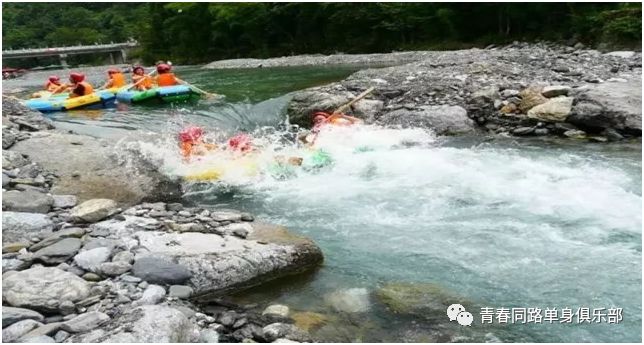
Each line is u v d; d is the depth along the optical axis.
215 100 14.86
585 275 4.59
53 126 10.05
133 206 6.31
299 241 5.00
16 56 53.91
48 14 84.56
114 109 13.51
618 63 14.45
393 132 9.82
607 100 9.40
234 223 5.53
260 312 4.12
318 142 9.22
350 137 9.47
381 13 37.41
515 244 5.21
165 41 56.06
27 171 6.77
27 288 3.86
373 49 38.09
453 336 3.82
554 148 8.69
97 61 69.62
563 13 28.94
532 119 9.95
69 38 74.94
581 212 5.87
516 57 16.33
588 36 25.91
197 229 5.27
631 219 5.63
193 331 3.56
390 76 13.73
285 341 3.55
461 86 11.84
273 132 10.92
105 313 3.69
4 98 10.68
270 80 20.94
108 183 6.81
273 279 4.68
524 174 7.25
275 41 45.62
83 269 4.36
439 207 6.25
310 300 4.34
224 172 7.68
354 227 5.80
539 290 4.39
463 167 7.70
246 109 13.12
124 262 4.40
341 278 4.69
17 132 8.45
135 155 7.82
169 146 8.48
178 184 7.25
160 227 5.33
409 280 4.60
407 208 6.27
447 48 33.62
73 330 3.42
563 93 10.27
